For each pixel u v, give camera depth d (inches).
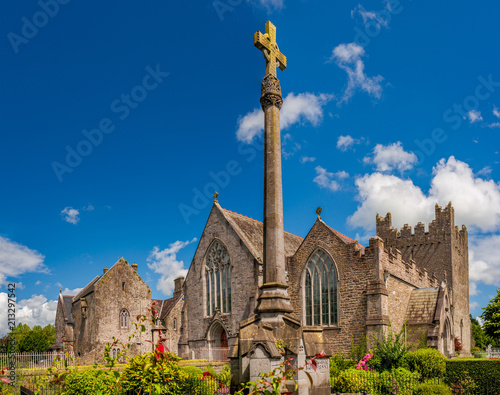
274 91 792.3
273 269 734.5
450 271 2199.8
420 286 1750.7
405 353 1235.2
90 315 2320.4
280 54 840.9
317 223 1626.5
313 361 469.4
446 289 1614.2
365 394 965.8
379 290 1411.2
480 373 1118.4
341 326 1494.8
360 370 1111.6
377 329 1387.8
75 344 2471.7
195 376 882.1
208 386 880.9
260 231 1968.5
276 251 738.8
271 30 831.1
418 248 2310.5
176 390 771.4
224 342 1834.4
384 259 1480.1
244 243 1752.0
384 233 2438.5
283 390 635.5
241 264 1755.7
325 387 722.8
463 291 2393.0
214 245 1897.1
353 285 1488.7
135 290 2442.2
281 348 681.0
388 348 1238.9
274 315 711.1
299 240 2191.2
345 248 1531.7
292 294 1649.9
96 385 483.5
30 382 1082.1
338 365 1375.5
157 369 457.1
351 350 1448.1
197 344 1891.0
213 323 1827.0
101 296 2303.2
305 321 1606.8
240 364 706.2
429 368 1167.0
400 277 1567.4
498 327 2150.6
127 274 2428.6
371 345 1386.6
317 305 1585.9
